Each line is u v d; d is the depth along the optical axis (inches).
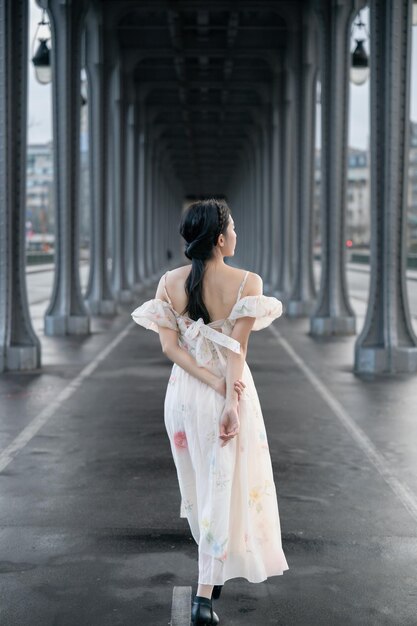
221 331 162.6
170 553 203.9
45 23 768.3
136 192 1454.2
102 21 972.6
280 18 1192.2
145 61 1438.2
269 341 682.8
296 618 169.0
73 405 395.5
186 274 165.5
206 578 160.2
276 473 277.7
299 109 953.5
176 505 243.1
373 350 503.8
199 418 161.0
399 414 377.1
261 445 164.6
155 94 1753.2
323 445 317.1
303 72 958.4
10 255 513.3
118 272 1184.8
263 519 164.1
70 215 737.0
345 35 722.2
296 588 183.8
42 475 274.7
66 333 730.2
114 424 354.0
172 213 3545.8
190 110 1763.0
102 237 968.3
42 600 176.7
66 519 229.8
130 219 1427.2
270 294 1201.4
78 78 738.2
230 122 2001.7
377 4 507.8
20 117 508.7
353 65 788.6
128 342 669.9
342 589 183.2
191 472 167.2
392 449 311.0
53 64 722.2
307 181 938.7
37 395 422.9
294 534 218.2
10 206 510.6
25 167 512.7
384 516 233.3
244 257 2556.6
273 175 1379.2
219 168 3287.4
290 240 1158.3
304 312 925.2
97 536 216.1
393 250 508.7
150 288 1565.0
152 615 169.6
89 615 169.6
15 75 507.5
